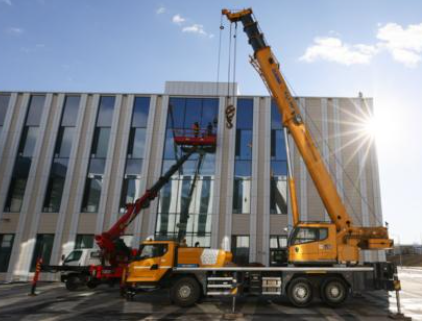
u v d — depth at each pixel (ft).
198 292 34.01
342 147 68.33
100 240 49.90
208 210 66.03
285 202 65.82
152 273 35.04
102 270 48.80
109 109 73.97
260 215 65.00
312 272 34.22
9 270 63.52
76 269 49.34
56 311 30.66
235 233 64.23
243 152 69.77
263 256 62.34
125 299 38.83
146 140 71.15
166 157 70.13
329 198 37.83
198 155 69.46
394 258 225.56
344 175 66.44
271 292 34.19
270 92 42.70
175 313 30.01
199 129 70.74
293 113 40.73
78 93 74.90
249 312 30.81
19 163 70.28
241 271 34.83
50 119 73.10
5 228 66.08
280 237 63.57
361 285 33.47
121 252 52.06
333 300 33.47
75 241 65.21
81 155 70.44
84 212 66.95
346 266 35.24
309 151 39.52
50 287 53.52
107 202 67.26
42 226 66.08
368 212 63.72
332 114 70.59
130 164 70.08
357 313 30.45
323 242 35.63
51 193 68.44
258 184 67.05
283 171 67.77
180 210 66.18
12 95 74.84
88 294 43.88
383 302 37.63
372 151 67.82
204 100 73.61
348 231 36.35
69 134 72.33
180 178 68.18
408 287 57.31
